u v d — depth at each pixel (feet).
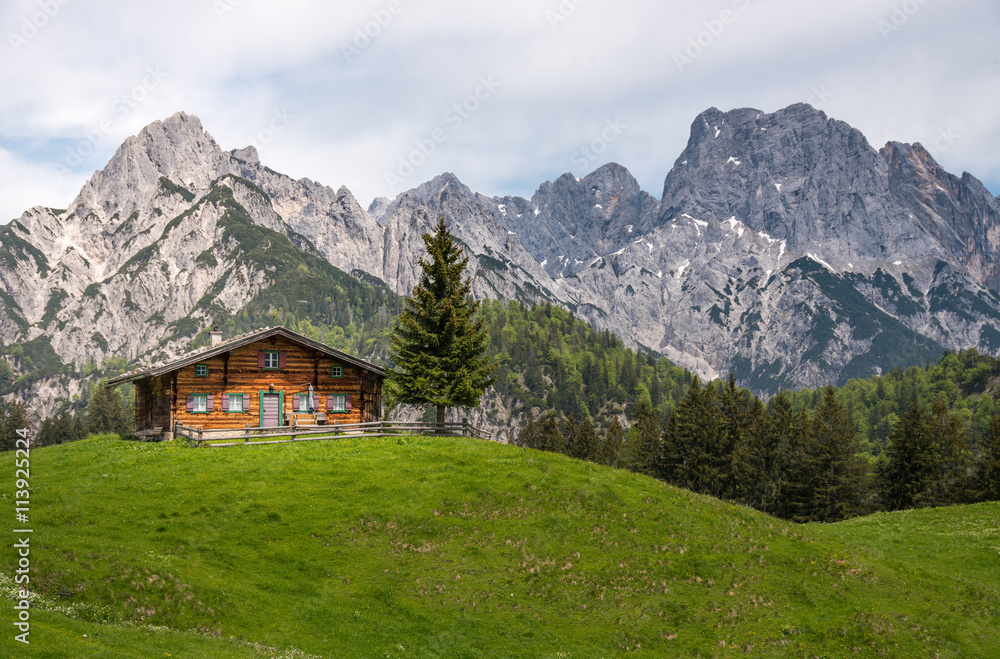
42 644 54.39
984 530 123.03
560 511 107.96
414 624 79.20
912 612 88.22
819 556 101.40
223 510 99.76
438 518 102.94
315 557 90.12
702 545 101.60
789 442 298.56
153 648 61.11
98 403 582.35
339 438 146.30
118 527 91.97
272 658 64.85
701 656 77.51
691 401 294.46
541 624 81.61
